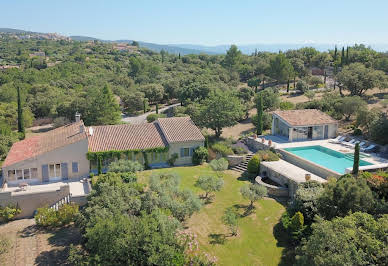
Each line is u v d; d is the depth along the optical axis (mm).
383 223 15828
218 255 21016
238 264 20234
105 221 18906
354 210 19438
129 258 17781
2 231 25922
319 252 15539
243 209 27031
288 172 31359
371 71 59281
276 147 39188
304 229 21922
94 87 81688
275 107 60031
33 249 22922
